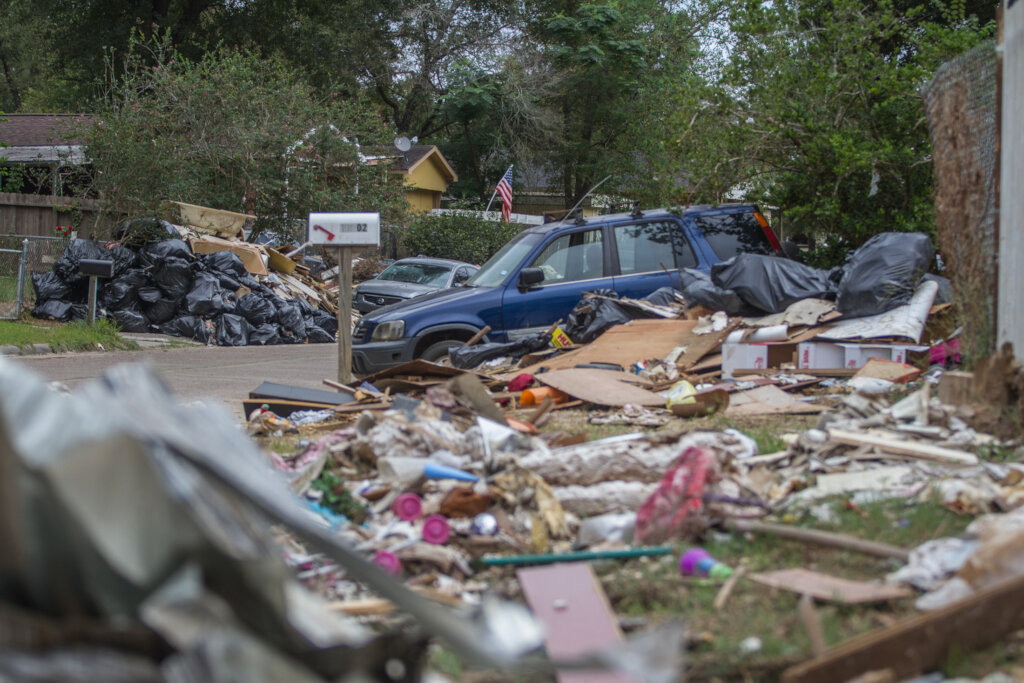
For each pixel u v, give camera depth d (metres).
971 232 6.90
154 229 18.42
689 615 3.47
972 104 6.92
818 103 11.51
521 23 44.44
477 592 3.92
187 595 2.10
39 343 13.77
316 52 40.00
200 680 1.94
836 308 9.16
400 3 42.16
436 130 48.22
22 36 46.28
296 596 2.68
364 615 3.54
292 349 16.66
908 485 4.81
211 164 22.95
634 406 7.76
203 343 16.69
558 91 41.34
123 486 2.12
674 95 13.25
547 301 11.02
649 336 9.72
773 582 3.62
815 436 5.64
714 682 3.04
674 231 11.52
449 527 4.41
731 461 4.85
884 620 3.32
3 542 2.03
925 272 9.11
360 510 4.77
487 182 44.50
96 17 37.84
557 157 42.28
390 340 10.51
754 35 12.31
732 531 4.25
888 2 11.61
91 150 19.30
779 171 12.16
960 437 5.75
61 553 2.07
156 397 2.60
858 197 11.58
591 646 3.18
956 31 11.25
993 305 6.52
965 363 6.92
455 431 6.11
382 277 20.81
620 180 39.91
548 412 7.71
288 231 24.06
